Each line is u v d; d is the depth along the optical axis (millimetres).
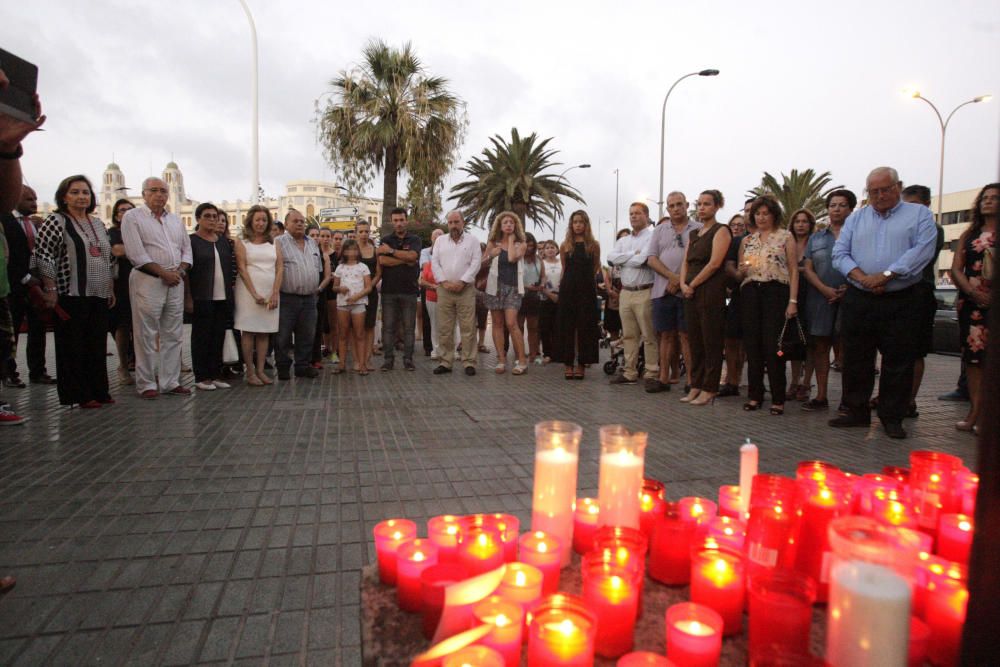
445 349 8680
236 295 7340
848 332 5359
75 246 5555
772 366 6031
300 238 7895
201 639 2156
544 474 1445
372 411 6008
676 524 1340
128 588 2506
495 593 1138
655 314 7160
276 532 3078
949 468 1546
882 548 809
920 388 8078
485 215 35344
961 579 1092
